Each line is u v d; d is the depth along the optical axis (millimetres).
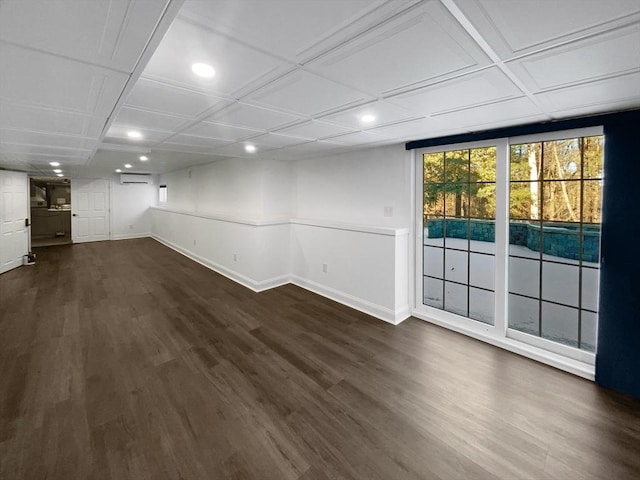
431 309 3678
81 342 3131
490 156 3072
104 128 2451
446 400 2264
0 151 3668
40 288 4906
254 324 3605
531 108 2158
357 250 4035
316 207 4918
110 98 1695
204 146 3781
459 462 1736
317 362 2787
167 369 2660
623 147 2236
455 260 3529
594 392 2338
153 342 3148
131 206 10117
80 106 1847
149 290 4848
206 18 1058
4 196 5871
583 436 1915
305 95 1859
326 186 4719
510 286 3451
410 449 1827
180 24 1095
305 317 3807
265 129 2799
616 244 2299
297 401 2254
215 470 1680
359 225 4047
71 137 2801
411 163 3621
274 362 2785
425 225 3666
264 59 1380
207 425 2010
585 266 2648
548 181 2803
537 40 1205
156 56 1350
